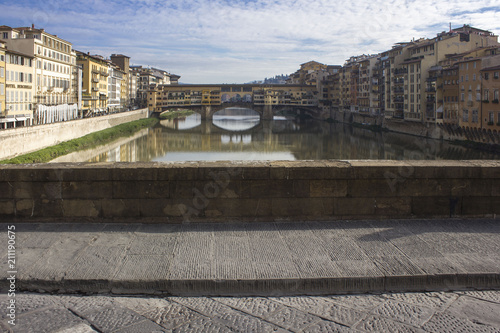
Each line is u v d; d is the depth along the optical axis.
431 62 84.75
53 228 6.43
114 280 4.62
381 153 69.25
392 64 98.31
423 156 63.56
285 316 4.05
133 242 5.83
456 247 5.63
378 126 105.94
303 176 6.80
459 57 76.94
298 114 178.25
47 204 6.75
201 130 112.12
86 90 98.81
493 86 63.69
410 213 6.97
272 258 5.26
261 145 82.31
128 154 68.81
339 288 4.68
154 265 5.03
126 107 143.00
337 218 6.88
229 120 158.75
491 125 64.25
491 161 7.35
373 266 5.00
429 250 5.52
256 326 3.83
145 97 165.12
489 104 64.75
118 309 4.18
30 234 6.14
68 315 4.05
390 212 6.93
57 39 78.12
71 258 5.25
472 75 69.06
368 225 6.61
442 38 87.19
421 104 85.44
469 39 85.00
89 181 6.71
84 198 6.74
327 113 151.25
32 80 66.81
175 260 5.20
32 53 66.88
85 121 77.25
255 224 6.66
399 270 4.86
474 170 6.97
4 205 6.73
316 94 160.00
